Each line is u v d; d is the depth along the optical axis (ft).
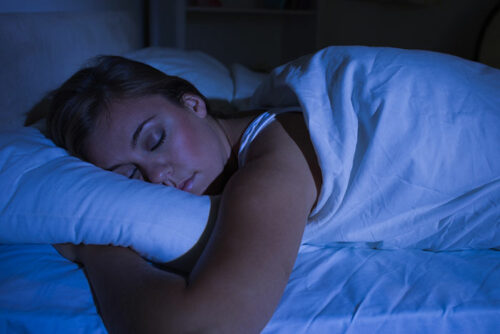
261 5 10.55
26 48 3.74
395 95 2.30
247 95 5.15
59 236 2.12
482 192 2.31
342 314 1.92
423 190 2.26
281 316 1.92
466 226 2.39
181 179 2.37
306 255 2.45
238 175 2.00
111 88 2.38
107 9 6.89
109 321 1.76
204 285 1.60
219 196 2.17
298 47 10.59
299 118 2.51
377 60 2.49
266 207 1.80
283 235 1.78
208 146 2.50
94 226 2.03
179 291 1.64
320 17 9.93
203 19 10.12
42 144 2.62
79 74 2.58
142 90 2.43
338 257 2.40
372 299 2.01
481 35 10.33
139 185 2.14
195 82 4.90
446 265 2.31
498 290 2.07
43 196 2.14
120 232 2.00
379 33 11.28
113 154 2.34
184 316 1.56
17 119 3.59
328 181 2.15
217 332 1.55
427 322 1.93
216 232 1.79
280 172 2.01
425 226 2.39
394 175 2.23
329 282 2.15
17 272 2.13
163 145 2.32
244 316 1.58
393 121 2.25
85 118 2.35
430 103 2.30
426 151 2.23
